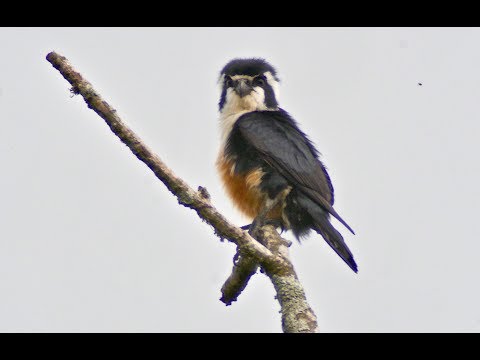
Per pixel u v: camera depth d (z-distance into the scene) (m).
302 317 7.14
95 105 6.89
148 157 7.02
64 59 6.93
